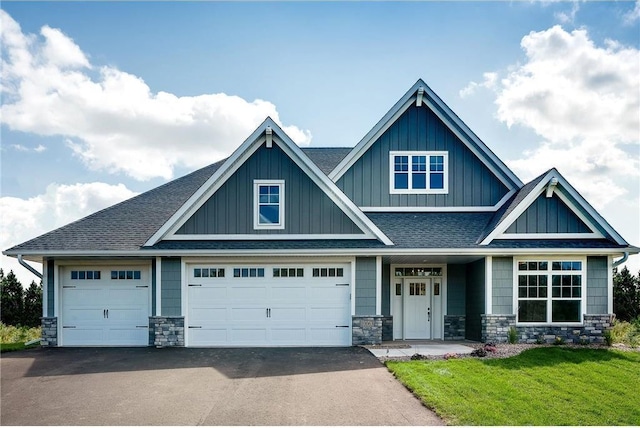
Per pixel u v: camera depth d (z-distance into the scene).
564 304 14.78
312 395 9.03
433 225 16.03
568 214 15.02
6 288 32.25
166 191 18.52
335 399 8.77
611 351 13.16
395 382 9.95
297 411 8.13
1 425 7.63
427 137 17.08
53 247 14.47
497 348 13.51
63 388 9.69
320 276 14.88
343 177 16.92
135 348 14.32
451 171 17.02
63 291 15.15
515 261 14.83
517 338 14.69
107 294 15.12
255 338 14.73
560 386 9.76
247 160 15.12
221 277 14.84
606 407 8.61
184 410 8.24
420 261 16.56
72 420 7.82
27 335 22.45
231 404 8.54
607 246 14.53
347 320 14.82
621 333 17.50
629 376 10.67
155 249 14.38
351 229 14.95
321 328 14.78
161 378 10.43
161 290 14.68
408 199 16.89
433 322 17.02
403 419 7.72
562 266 14.89
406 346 14.49
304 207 14.99
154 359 12.52
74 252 14.33
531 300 14.79
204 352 13.52
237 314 14.77
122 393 9.28
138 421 7.74
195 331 14.72
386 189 16.91
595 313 14.75
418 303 17.08
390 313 16.88
